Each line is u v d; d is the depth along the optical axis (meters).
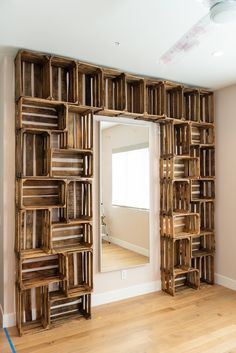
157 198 3.48
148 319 2.74
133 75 3.09
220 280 3.65
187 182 3.43
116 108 3.07
